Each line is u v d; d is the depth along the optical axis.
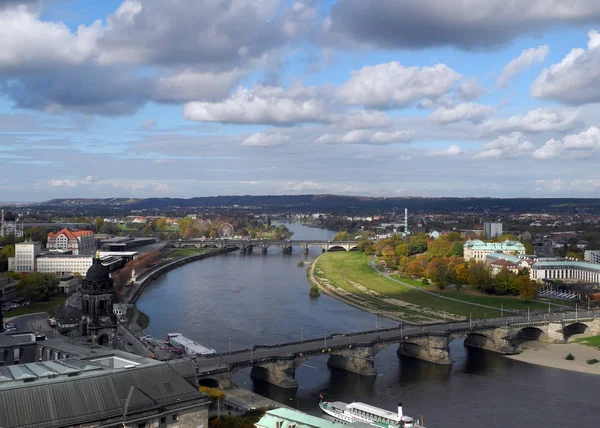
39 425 178.62
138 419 194.75
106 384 196.62
